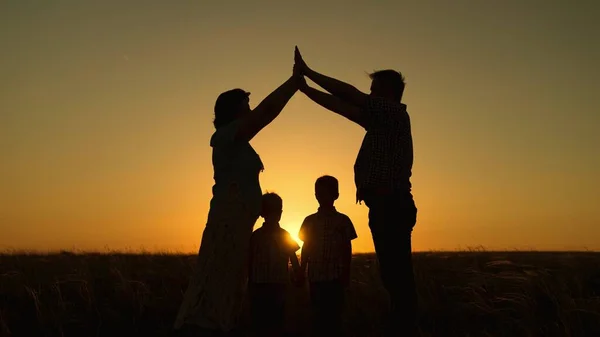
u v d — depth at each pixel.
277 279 5.92
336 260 5.87
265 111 4.57
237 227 4.45
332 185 5.99
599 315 6.17
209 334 4.23
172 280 8.22
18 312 6.70
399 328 4.75
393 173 4.75
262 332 5.88
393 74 5.04
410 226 4.84
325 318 5.86
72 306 6.95
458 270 8.68
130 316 6.67
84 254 11.73
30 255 11.55
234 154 4.55
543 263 9.20
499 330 6.14
